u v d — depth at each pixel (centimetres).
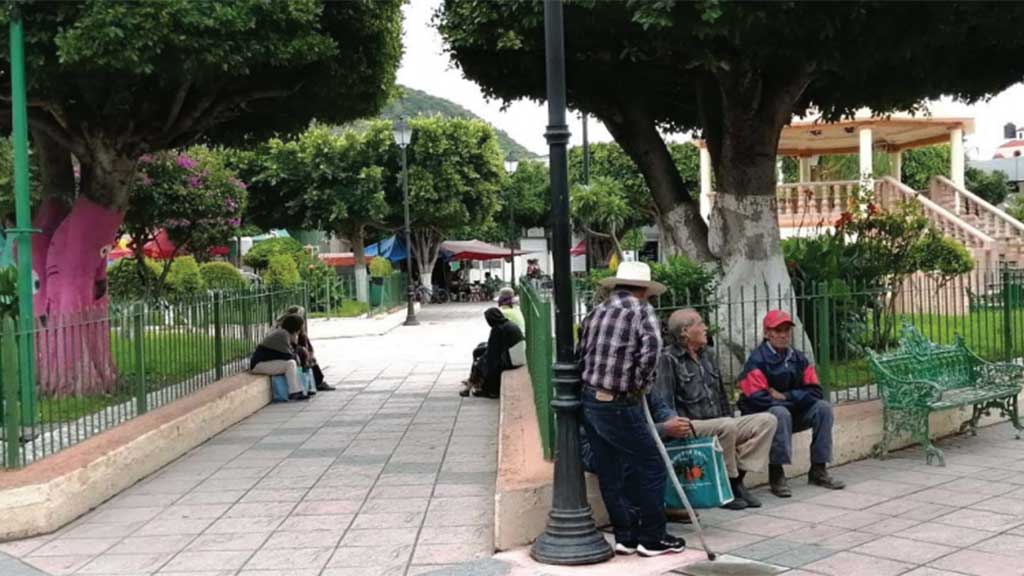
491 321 1188
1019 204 4138
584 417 547
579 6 792
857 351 920
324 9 1047
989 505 627
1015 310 995
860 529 582
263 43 922
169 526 643
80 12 845
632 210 3497
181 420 872
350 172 3531
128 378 878
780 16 721
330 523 638
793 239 1268
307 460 838
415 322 2716
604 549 541
